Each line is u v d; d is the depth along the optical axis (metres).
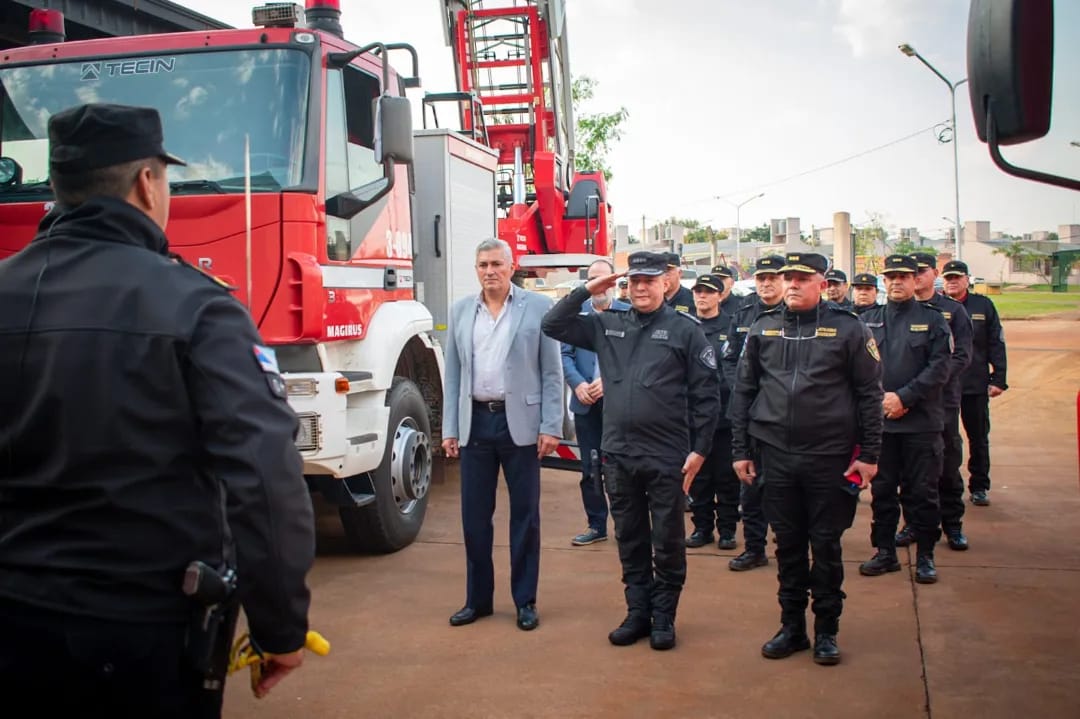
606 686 4.25
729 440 6.76
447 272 7.72
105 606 1.90
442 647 4.76
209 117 5.49
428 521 7.49
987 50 2.39
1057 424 12.64
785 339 4.61
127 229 2.10
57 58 5.76
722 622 5.12
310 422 5.24
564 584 5.82
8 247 5.48
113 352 1.96
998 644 4.74
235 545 1.97
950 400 6.52
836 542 4.50
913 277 6.07
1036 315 30.81
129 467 1.95
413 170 6.90
